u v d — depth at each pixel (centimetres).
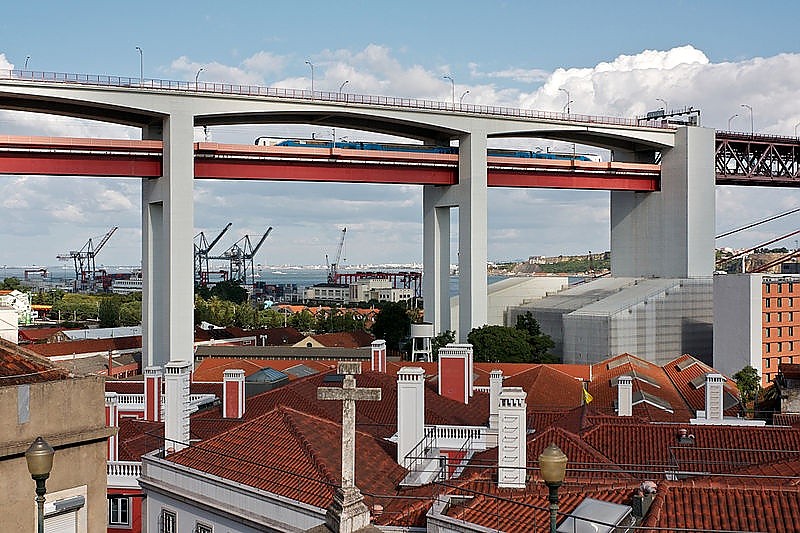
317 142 14138
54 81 11556
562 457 1856
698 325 15612
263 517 3312
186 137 12425
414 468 3803
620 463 3659
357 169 14138
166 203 12444
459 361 5684
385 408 5084
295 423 3869
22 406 2392
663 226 16750
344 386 2108
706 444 3797
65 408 2495
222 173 13262
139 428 4875
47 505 2428
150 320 13050
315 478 3406
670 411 6788
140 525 4159
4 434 2350
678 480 3138
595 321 14850
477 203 14475
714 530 2589
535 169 15500
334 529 2058
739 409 7819
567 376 8331
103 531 2586
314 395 5309
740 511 2672
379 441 4019
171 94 12312
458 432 4341
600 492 2944
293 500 3225
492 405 4703
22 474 2380
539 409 7044
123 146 12362
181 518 3678
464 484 3256
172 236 12312
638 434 3897
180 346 12306
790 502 2684
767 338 14362
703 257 16400
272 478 3491
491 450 3822
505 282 18188
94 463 2561
